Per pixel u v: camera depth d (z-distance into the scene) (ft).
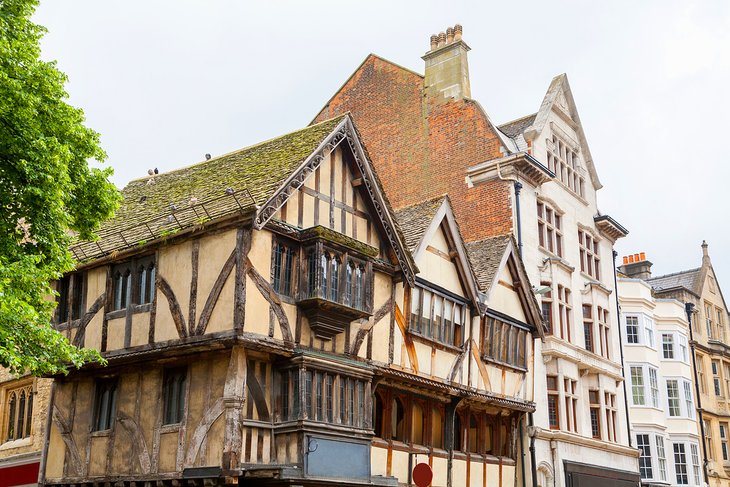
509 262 68.95
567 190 86.02
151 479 44.19
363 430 47.57
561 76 88.17
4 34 36.29
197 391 44.14
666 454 97.45
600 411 81.66
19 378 58.34
